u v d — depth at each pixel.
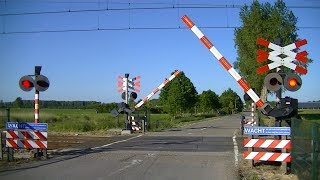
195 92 63.16
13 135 13.98
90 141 21.58
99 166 12.57
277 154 11.88
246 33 48.81
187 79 61.19
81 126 30.56
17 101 80.62
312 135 8.54
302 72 12.06
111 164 12.99
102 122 33.59
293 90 11.58
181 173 11.41
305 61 12.06
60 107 110.44
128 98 29.27
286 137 12.20
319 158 8.04
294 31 48.25
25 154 15.45
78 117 47.00
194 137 24.27
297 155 10.66
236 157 14.77
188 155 15.30
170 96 60.12
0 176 10.80
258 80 47.00
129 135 26.31
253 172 11.70
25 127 14.08
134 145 19.20
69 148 17.86
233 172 11.60
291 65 12.09
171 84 61.06
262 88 47.75
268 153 12.02
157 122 35.84
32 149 14.87
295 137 10.99
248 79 49.03
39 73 14.69
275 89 12.05
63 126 31.02
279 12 48.16
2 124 34.31
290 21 48.31
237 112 133.12
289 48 12.12
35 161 13.62
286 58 12.10
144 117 30.17
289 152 11.79
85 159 14.16
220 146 18.70
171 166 12.64
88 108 107.25
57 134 26.94
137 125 29.72
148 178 10.62
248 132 12.04
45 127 14.10
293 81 11.54
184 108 60.75
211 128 35.62
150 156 14.98
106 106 77.44
